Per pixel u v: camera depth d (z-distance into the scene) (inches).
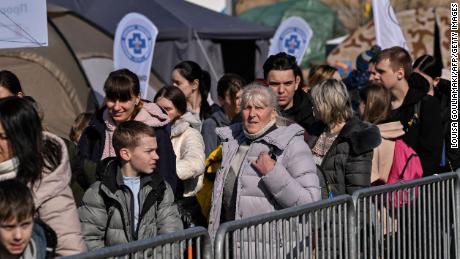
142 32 641.6
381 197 357.7
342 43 1106.1
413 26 1063.6
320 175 353.4
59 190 243.4
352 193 345.7
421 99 427.8
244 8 1561.3
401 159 389.1
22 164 237.1
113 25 841.5
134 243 232.2
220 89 470.9
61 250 243.4
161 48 857.5
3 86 340.8
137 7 865.5
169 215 299.0
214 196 332.8
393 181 390.0
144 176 296.8
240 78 472.7
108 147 366.6
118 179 293.0
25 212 222.4
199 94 505.7
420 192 386.6
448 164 468.1
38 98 737.0
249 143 331.9
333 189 365.7
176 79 500.7
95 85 772.0
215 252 266.2
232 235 272.1
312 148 376.2
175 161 357.7
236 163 331.3
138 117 355.6
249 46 934.4
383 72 433.1
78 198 301.0
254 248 282.7
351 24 1708.9
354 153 362.6
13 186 222.8
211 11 932.6
